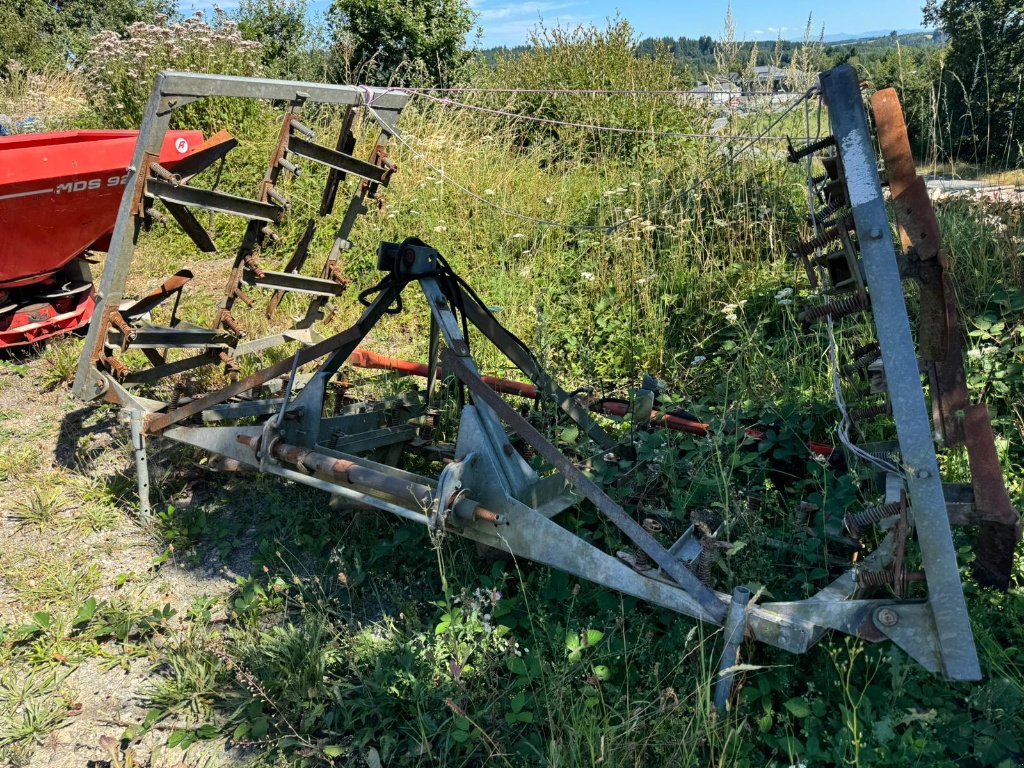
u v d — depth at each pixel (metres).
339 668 3.21
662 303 5.82
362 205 4.51
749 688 2.77
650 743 2.64
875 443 3.42
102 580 3.94
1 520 4.44
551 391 3.86
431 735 2.82
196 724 3.05
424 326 6.60
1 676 3.36
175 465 4.81
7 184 5.07
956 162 7.00
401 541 3.72
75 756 2.97
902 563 2.44
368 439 4.00
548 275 6.90
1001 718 2.62
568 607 3.23
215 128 9.64
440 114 9.97
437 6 14.91
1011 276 5.13
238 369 4.63
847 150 2.18
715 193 6.76
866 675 2.82
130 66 10.75
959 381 2.75
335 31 15.12
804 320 2.61
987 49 8.77
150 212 3.78
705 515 3.17
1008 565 2.55
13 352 6.39
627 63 11.34
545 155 10.01
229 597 3.76
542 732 2.86
